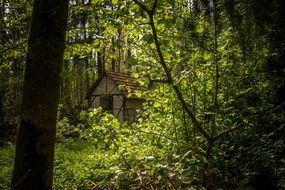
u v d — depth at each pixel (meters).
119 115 29.66
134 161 6.17
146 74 5.83
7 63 11.75
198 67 5.53
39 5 3.96
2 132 22.58
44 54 3.92
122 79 30.78
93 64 5.07
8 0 10.38
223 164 6.08
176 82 5.24
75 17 9.29
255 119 6.82
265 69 7.69
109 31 5.53
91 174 8.16
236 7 7.55
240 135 6.63
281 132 6.94
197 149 5.19
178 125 6.72
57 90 4.06
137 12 4.53
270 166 5.74
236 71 7.01
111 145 5.61
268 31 7.67
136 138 6.00
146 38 4.48
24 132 3.94
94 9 5.66
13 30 11.32
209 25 6.73
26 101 3.94
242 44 7.48
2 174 10.34
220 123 6.62
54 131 4.07
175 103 6.27
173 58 5.49
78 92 42.97
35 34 3.96
